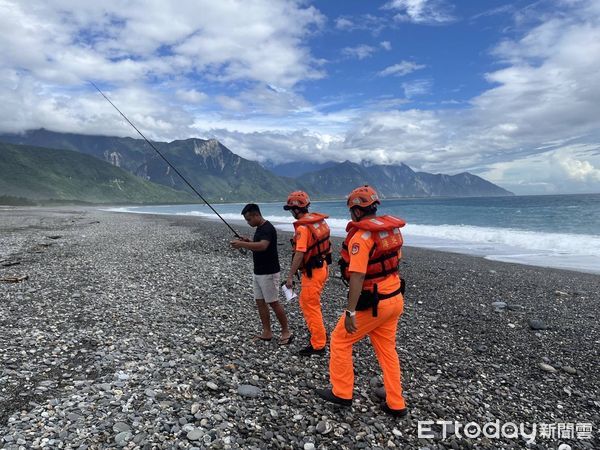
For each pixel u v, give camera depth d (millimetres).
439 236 27984
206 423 3773
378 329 4289
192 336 6262
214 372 4941
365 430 4027
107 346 5574
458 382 5430
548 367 6102
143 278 10633
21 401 3969
